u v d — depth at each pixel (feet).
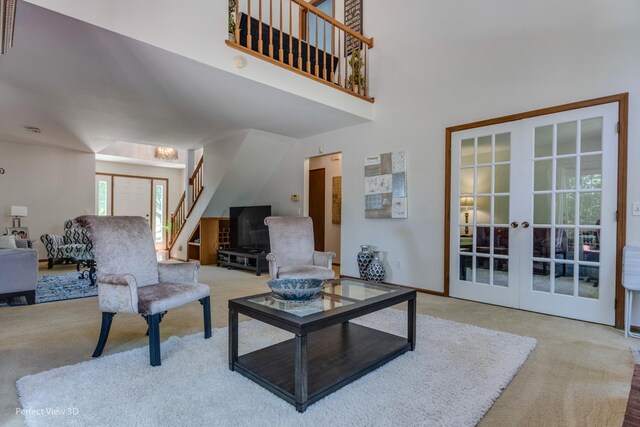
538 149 11.26
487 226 12.37
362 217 16.35
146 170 33.06
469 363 7.27
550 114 11.00
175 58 9.88
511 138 11.81
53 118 15.96
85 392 6.01
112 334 9.04
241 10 16.80
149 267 8.87
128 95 12.83
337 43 18.07
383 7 15.78
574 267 10.51
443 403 5.76
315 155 18.65
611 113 9.91
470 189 12.82
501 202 12.05
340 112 14.78
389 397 5.95
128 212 31.91
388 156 15.28
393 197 15.06
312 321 5.76
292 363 6.94
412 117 14.56
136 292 7.20
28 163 22.09
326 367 6.73
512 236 11.76
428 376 6.70
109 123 16.78
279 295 7.06
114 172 31.12
